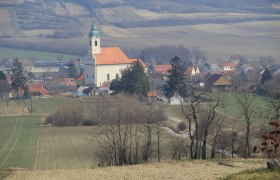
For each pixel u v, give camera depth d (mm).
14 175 154250
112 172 152000
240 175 122688
